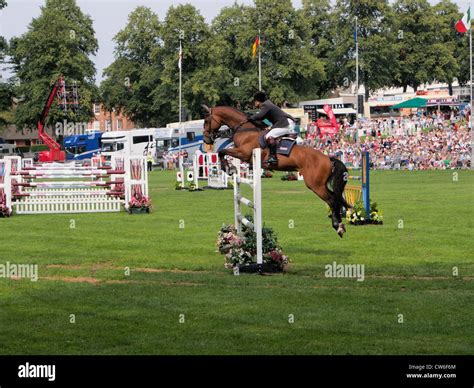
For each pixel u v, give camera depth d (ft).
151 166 229.45
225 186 130.52
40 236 65.10
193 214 85.05
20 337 32.32
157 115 300.40
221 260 51.13
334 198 51.37
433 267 47.96
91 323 34.47
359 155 195.11
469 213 80.94
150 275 45.65
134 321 34.78
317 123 227.81
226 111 55.52
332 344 30.99
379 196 105.50
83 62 262.88
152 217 82.07
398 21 299.38
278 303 38.06
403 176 157.69
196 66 271.28
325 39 308.81
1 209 84.33
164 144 246.88
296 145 52.13
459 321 34.40
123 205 94.27
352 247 57.11
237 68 285.64
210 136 56.39
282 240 61.21
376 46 289.12
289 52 273.33
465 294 40.11
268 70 273.13
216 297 39.50
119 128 389.80
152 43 289.94
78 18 269.44
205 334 32.55
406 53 309.22
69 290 41.47
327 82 312.91
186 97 272.10
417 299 38.78
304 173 51.57
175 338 31.99
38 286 42.57
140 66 292.40
